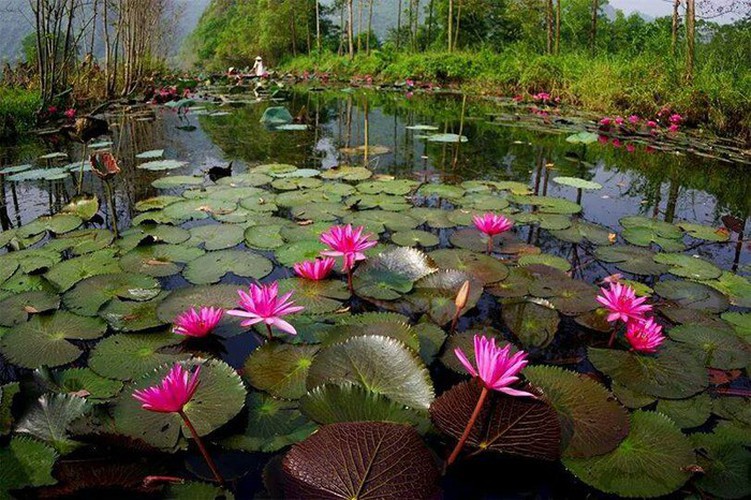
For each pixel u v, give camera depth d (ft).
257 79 58.23
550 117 27.45
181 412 3.78
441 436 4.56
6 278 7.55
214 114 28.35
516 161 16.89
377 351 5.20
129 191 12.57
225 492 3.86
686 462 4.36
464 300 5.95
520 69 38.58
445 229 10.07
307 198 11.70
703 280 7.90
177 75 54.29
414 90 47.06
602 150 19.06
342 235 6.75
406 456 3.93
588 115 27.48
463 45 79.10
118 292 7.11
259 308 4.93
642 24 71.67
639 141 20.92
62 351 5.84
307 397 4.67
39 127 22.68
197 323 5.74
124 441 4.06
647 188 13.74
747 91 20.12
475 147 19.22
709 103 21.65
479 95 41.81
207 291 7.04
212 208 10.87
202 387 4.91
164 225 9.79
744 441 4.66
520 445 4.31
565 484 4.17
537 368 5.44
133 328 6.20
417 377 4.92
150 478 3.92
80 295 6.97
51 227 9.69
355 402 4.58
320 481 3.77
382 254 8.09
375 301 7.07
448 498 3.94
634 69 27.53
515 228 10.18
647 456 4.42
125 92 37.09
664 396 5.26
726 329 6.48
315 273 7.43
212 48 136.36
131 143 19.40
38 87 29.37
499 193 12.68
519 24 77.25
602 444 4.52
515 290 7.42
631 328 5.92
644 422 4.80
